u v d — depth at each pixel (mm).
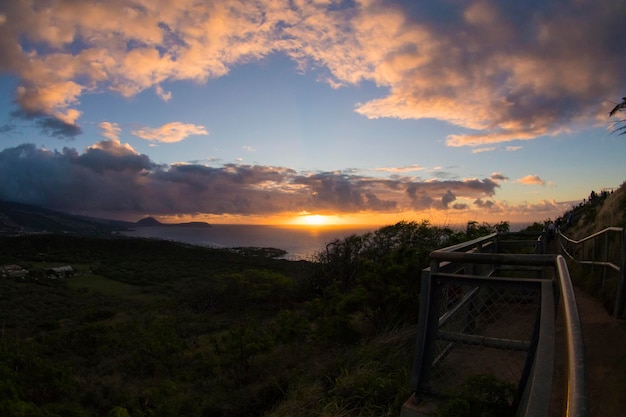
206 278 57094
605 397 3301
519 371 3957
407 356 5434
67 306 51344
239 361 9000
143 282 68812
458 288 4695
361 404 4625
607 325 5039
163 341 14711
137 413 7930
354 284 11758
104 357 16609
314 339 8305
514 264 3203
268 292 20891
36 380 10008
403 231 11031
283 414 5223
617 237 6555
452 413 3092
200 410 7445
